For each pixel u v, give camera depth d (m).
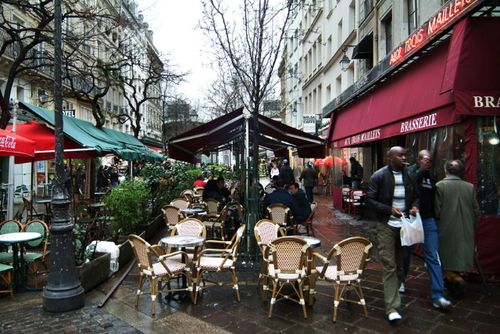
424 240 5.04
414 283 5.84
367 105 10.93
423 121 6.96
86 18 12.11
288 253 4.66
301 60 34.16
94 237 7.57
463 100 5.53
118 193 8.48
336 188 15.41
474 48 5.64
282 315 4.75
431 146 7.31
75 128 10.59
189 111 45.12
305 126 21.77
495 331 4.23
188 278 5.24
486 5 5.38
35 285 5.98
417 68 7.90
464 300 5.14
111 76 18.19
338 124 14.29
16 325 4.56
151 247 4.93
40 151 8.73
